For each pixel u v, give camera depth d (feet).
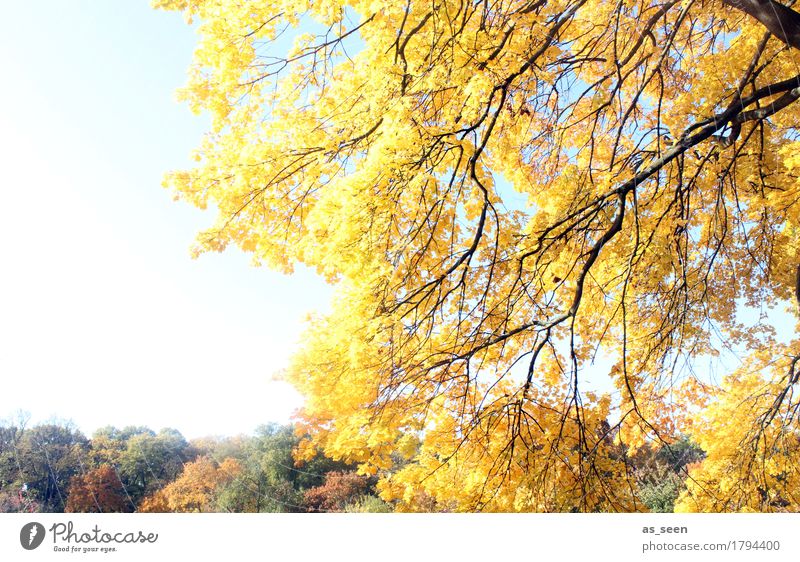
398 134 10.56
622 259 15.29
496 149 17.56
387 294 12.94
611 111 20.95
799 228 18.04
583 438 15.51
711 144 16.89
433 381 15.65
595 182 15.16
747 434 23.27
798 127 19.12
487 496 16.51
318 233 12.03
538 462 16.16
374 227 11.35
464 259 13.78
